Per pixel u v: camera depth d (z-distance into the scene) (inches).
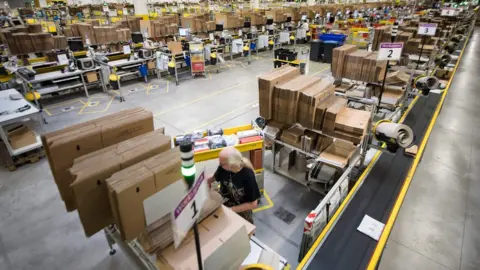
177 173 61.8
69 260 111.3
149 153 67.7
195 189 40.8
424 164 173.5
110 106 260.5
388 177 124.0
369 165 132.0
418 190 151.4
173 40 390.0
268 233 121.5
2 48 310.3
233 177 94.2
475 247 118.8
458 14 474.3
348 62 175.5
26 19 428.1
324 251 88.4
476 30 737.0
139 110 85.4
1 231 124.5
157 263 57.2
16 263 109.5
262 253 71.1
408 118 187.5
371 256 86.9
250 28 453.4
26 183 155.8
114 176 56.3
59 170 67.8
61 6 555.2
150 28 365.1
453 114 243.6
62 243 118.9
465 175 164.2
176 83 321.1
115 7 595.2
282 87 131.6
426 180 159.2
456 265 110.7
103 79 290.7
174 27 390.6
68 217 133.1
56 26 413.4
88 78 276.4
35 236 122.3
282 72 145.8
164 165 60.1
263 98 138.1
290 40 501.0
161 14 585.3
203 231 63.6
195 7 688.4
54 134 68.6
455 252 116.3
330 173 137.0
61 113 244.4
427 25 214.2
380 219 101.1
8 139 164.7
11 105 175.6
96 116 239.0
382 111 220.1
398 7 843.4
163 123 223.0
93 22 381.1
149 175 56.4
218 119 230.2
